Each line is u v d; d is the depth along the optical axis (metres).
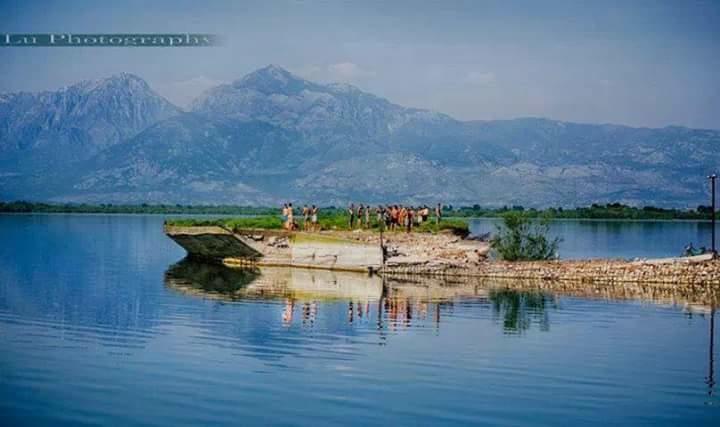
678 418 29.22
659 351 39.28
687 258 69.19
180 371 35.12
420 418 29.03
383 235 86.75
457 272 73.38
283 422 28.58
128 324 46.22
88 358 37.44
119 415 29.33
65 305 53.97
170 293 60.34
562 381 33.75
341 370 35.38
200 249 88.44
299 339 41.81
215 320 47.53
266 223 86.62
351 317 48.69
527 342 41.25
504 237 81.44
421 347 39.94
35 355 38.09
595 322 47.50
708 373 35.12
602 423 28.72
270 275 74.25
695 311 51.78
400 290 62.53
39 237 144.88
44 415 29.36
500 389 32.50
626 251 112.75
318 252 80.25
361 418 29.03
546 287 65.19
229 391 32.16
